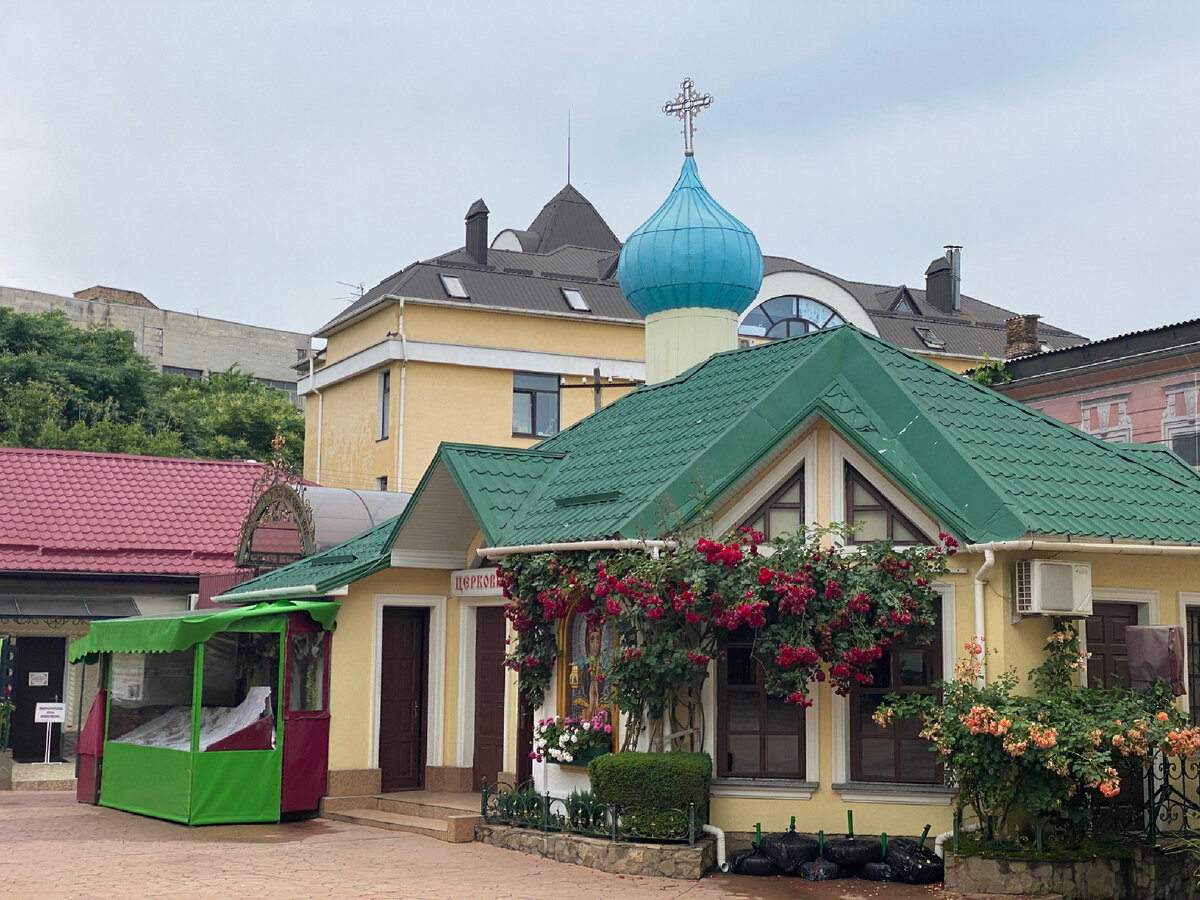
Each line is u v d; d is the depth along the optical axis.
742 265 23.19
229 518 31.33
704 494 15.51
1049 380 26.97
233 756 18.33
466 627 20.22
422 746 20.22
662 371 23.45
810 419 16.05
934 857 14.51
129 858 15.28
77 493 30.62
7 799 21.78
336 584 19.36
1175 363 24.69
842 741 15.27
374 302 41.53
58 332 52.78
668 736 15.50
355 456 43.56
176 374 65.25
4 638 25.00
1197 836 15.34
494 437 41.66
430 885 13.86
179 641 18.06
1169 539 15.62
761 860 14.77
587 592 15.97
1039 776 13.98
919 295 56.75
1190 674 16.48
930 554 14.87
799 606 14.51
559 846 15.48
